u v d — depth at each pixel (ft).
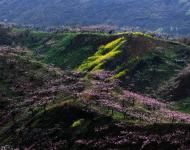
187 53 469.16
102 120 238.89
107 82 367.04
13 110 296.51
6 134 264.11
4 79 352.90
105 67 448.65
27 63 386.93
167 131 214.69
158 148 205.05
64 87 321.73
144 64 445.78
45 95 311.68
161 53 468.75
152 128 220.43
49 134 242.78
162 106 324.60
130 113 257.55
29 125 260.42
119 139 220.84
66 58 526.98
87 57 510.17
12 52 454.81
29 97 317.83
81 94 285.23
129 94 327.26
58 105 264.52
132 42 486.79
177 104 362.94
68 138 234.79
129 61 452.35
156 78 421.18
